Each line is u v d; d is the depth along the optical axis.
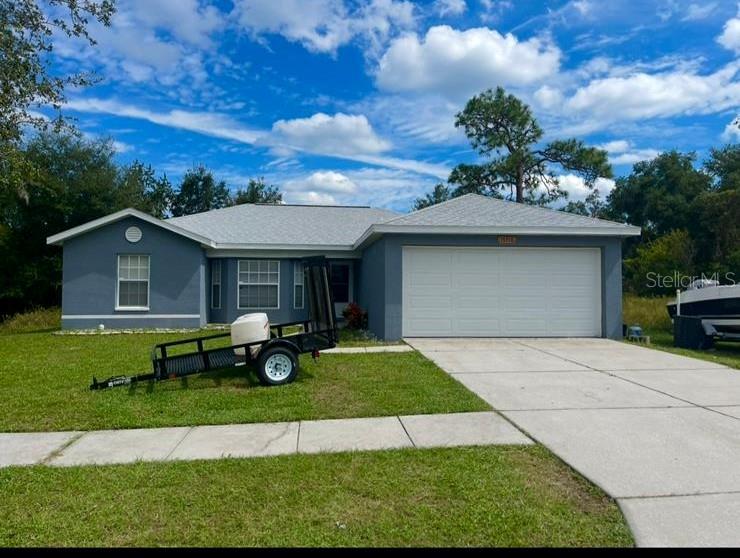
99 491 3.76
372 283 14.55
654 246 29.53
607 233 12.38
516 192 32.69
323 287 8.28
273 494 3.68
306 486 3.82
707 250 30.27
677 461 4.23
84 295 15.70
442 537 3.07
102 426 5.47
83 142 29.50
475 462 4.26
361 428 5.29
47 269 27.44
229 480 3.94
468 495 3.63
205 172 44.47
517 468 4.13
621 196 41.97
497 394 6.68
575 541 3.01
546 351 10.38
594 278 12.74
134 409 6.11
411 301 12.48
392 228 12.14
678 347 11.71
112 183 29.81
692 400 6.32
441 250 12.51
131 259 15.91
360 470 4.12
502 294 12.59
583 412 5.79
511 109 32.19
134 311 15.80
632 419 5.49
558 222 12.79
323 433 5.14
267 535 3.10
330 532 3.13
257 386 7.34
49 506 3.53
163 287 15.91
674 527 3.14
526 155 31.72
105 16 13.64
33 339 13.59
